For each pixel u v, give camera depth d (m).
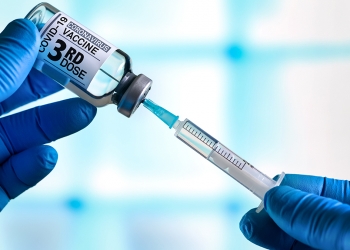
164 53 0.44
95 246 0.43
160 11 0.44
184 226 0.43
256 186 0.33
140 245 0.43
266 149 0.44
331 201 0.30
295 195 0.31
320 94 0.45
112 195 0.43
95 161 0.43
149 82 0.31
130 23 0.44
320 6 0.45
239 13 0.45
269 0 0.45
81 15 0.44
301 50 0.45
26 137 0.34
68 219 0.43
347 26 0.45
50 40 0.31
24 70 0.31
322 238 0.29
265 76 0.45
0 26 0.44
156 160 0.43
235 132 0.44
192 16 0.45
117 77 0.31
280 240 0.33
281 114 0.44
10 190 0.35
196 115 0.44
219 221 0.43
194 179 0.43
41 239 0.43
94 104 0.33
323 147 0.44
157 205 0.43
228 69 0.44
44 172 0.34
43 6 0.33
